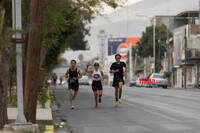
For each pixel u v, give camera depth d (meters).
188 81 177.12
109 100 59.31
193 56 159.12
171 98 63.38
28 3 31.45
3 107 24.27
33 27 24.59
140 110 42.53
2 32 23.81
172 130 27.69
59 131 27.77
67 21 61.34
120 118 35.34
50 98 58.38
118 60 46.50
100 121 33.34
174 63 196.62
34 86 25.86
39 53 25.73
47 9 32.72
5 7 24.78
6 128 23.00
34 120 26.09
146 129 28.31
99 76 46.34
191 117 35.62
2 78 24.03
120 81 46.47
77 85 45.34
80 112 41.19
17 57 24.20
